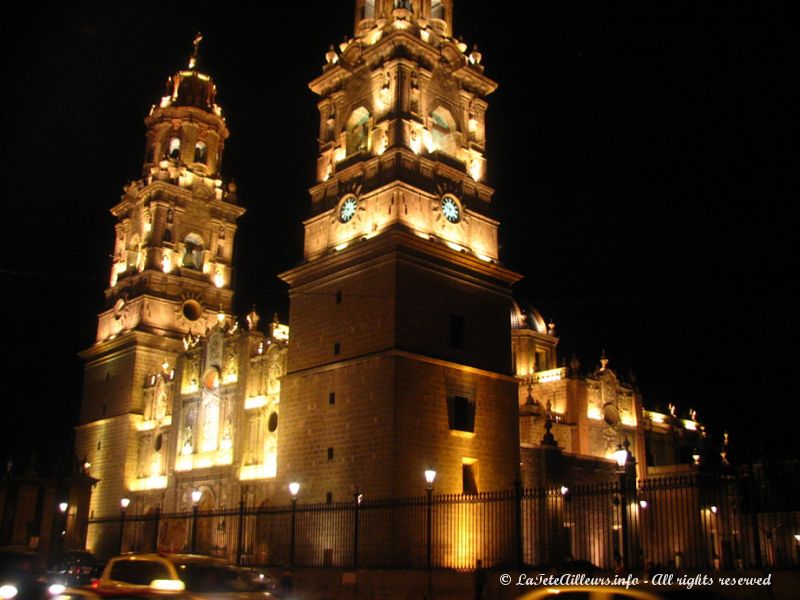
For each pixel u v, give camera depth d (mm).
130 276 77438
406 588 35156
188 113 81938
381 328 49281
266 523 53562
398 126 53469
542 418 72188
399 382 47469
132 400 72438
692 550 51094
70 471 69000
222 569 22625
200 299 78125
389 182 52344
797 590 24844
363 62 58094
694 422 89188
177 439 67625
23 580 27266
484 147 59375
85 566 49438
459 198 55406
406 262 50312
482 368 52906
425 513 46125
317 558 48219
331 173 57969
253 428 61219
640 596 14812
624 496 30609
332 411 50812
